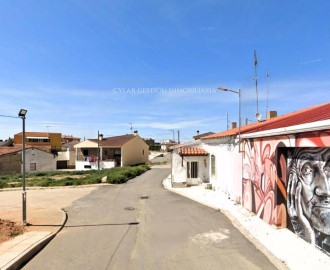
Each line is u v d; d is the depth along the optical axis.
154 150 102.50
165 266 7.23
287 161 9.82
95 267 7.27
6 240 9.12
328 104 12.89
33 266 7.42
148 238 9.53
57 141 82.00
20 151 50.31
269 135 9.91
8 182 29.53
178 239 9.33
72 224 11.65
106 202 16.86
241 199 14.23
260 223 10.77
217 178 19.53
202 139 23.33
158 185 24.95
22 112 11.16
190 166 22.66
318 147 7.98
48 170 54.06
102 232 10.38
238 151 14.73
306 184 8.64
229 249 8.31
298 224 9.14
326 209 7.68
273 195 10.23
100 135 58.41
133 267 7.21
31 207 15.50
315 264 7.01
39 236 9.62
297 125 8.02
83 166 53.16
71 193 20.98
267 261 7.41
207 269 6.99
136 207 15.07
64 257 7.98
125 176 29.23
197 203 15.66
